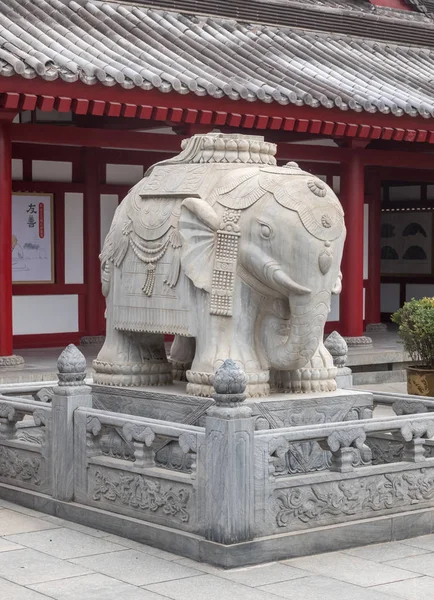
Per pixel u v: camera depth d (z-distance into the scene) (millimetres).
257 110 16906
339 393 9359
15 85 14719
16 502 9289
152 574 7324
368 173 23828
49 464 9031
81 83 15156
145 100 15789
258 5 20766
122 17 18734
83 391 8859
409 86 20203
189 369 9914
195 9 19953
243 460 7492
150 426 8102
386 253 26859
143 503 8172
